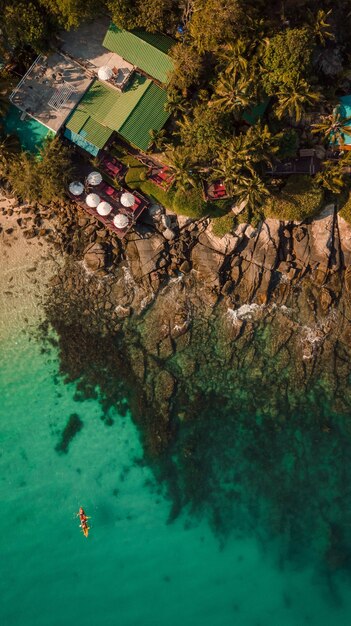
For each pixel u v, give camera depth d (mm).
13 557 33094
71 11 27031
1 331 32281
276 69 27047
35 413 32875
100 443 33188
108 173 31031
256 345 33125
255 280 32688
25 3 27281
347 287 33062
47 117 29484
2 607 32938
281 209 31391
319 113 30281
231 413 33344
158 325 32719
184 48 27516
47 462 33094
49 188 29938
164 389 32906
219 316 32875
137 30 28359
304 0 28438
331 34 27766
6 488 32969
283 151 29766
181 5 27781
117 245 31969
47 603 33188
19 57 29797
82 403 32969
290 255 32625
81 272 32156
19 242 31938
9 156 30312
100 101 29406
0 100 29453
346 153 30391
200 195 30938
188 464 33281
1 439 32781
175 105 28797
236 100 27375
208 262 32281
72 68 29406
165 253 32125
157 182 31016
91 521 33344
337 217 32250
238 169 28641
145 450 33188
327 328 33219
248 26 26828
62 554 33312
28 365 32625
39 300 32281
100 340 32594
